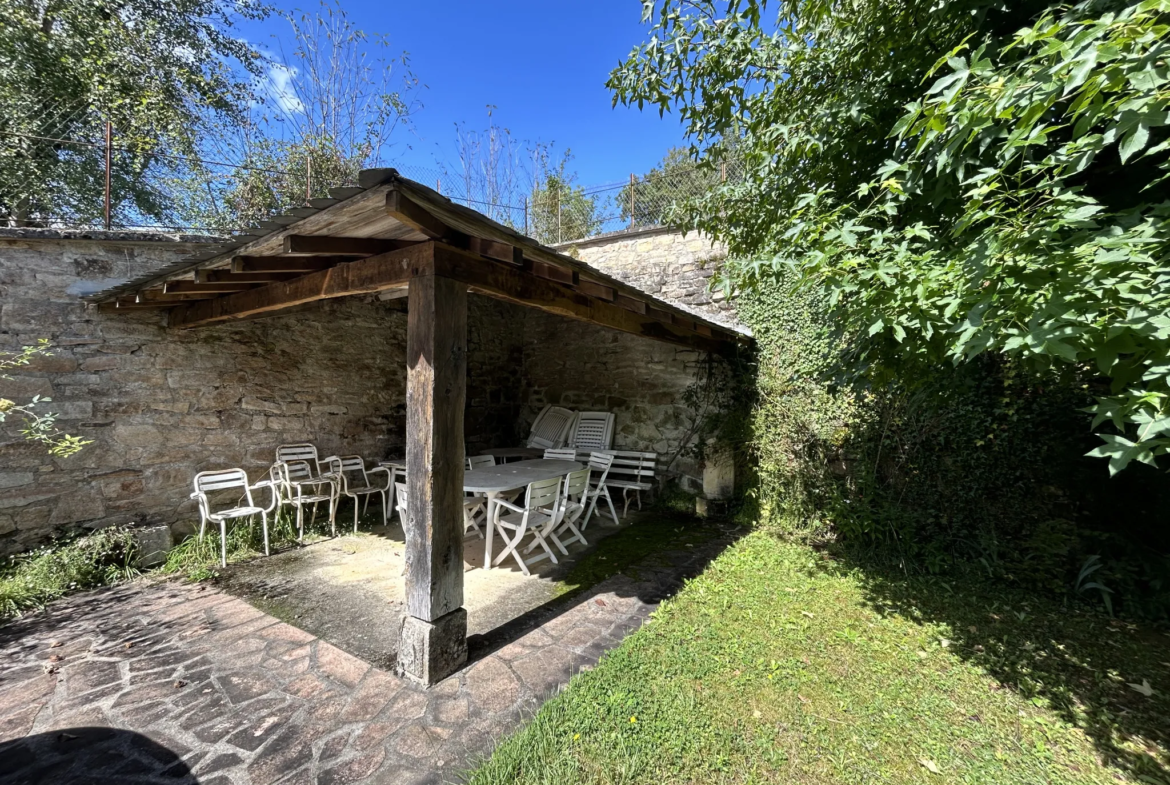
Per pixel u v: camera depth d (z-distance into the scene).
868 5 2.62
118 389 3.82
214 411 4.36
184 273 2.88
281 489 4.71
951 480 4.02
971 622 2.96
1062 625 2.96
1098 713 2.13
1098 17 1.61
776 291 5.17
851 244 1.99
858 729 2.00
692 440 5.91
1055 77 1.29
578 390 6.99
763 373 5.25
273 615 2.96
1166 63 1.16
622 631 2.81
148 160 7.11
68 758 1.78
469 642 2.64
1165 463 3.12
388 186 1.68
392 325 5.91
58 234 3.47
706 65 2.94
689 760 1.79
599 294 3.03
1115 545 3.32
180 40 7.91
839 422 4.70
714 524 5.19
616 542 4.53
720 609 3.06
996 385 3.85
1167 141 1.22
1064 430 3.54
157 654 2.50
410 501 2.32
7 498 3.34
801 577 3.65
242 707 2.07
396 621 2.89
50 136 6.23
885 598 3.29
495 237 2.17
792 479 4.96
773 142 3.02
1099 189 1.95
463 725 1.97
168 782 1.67
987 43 1.75
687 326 4.54
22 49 6.00
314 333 5.11
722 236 4.21
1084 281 1.31
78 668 2.37
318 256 2.73
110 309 3.73
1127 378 1.32
